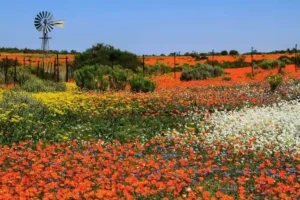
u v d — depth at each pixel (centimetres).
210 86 2825
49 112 1689
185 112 1817
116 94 2333
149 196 863
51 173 934
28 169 1045
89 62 4862
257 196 861
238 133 1377
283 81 2736
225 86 2778
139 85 2623
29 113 1529
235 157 1168
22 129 1370
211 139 1309
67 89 2750
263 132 1389
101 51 5134
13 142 1278
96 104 1975
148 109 1878
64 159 1100
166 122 1636
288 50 7625
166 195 873
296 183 903
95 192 884
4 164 1088
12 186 902
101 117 1725
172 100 2108
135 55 5238
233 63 5841
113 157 1105
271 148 1205
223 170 1034
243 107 1928
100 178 922
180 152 1240
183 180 932
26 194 810
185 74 3612
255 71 3878
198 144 1304
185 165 1083
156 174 948
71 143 1302
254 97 2156
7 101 1691
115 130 1479
